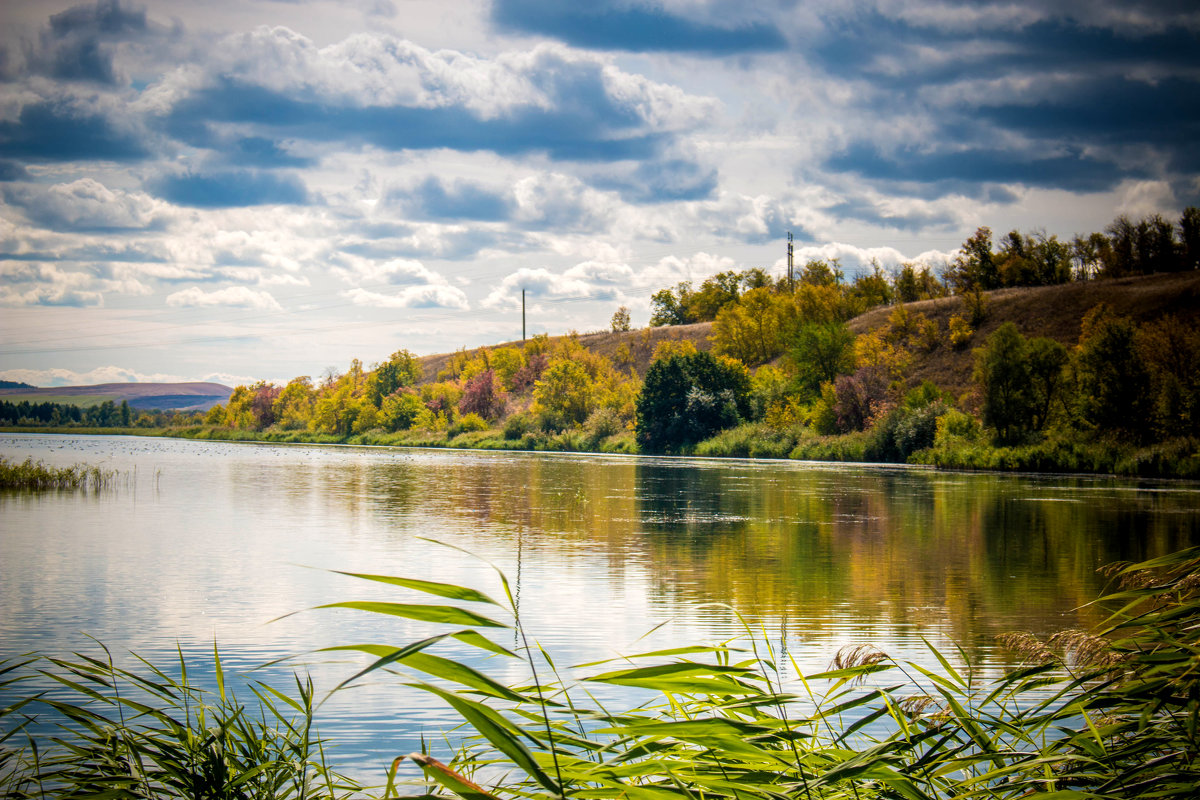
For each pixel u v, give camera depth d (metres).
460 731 7.32
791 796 2.37
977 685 8.23
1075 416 48.53
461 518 23.98
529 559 17.00
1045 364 50.25
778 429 66.81
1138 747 2.54
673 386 72.25
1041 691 7.71
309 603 12.70
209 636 10.77
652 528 22.00
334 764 6.48
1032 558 17.28
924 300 102.25
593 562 16.67
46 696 7.82
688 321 143.50
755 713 2.75
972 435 52.91
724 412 70.50
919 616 12.00
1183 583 2.81
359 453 70.69
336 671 9.27
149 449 74.12
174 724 3.15
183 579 14.49
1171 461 42.53
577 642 10.48
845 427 64.00
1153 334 46.25
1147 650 2.81
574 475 43.25
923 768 2.57
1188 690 2.48
